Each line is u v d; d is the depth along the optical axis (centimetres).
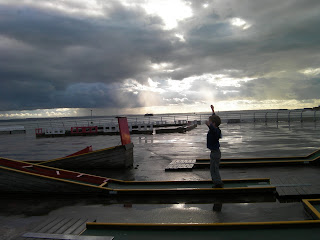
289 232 385
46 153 1510
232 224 401
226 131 2538
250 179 669
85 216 501
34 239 393
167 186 664
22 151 1645
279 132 2277
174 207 534
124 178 799
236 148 1384
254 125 3384
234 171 839
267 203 538
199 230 404
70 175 757
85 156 960
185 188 627
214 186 640
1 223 475
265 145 1475
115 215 501
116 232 409
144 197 607
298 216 462
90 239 383
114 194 622
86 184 642
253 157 1028
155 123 3912
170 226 409
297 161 891
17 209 550
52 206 566
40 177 649
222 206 529
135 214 503
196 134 2428
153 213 505
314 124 3212
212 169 637
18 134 3641
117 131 2875
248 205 530
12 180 655
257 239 368
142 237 388
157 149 1443
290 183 645
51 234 405
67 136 2845
